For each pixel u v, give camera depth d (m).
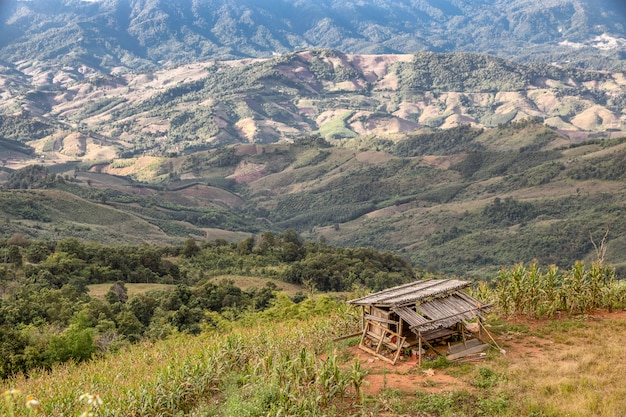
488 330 23.62
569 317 25.31
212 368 19.53
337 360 20.33
